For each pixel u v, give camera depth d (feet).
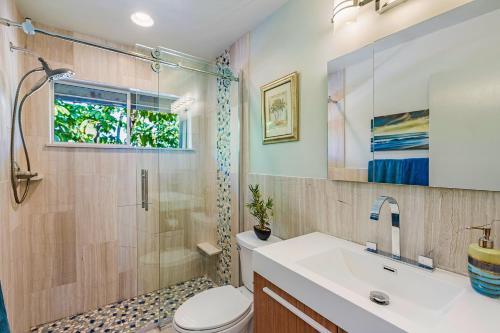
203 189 7.43
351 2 3.85
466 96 2.76
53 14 5.53
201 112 7.23
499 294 2.33
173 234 7.04
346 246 3.83
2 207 3.95
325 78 4.41
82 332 5.82
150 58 6.26
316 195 4.59
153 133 7.05
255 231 5.37
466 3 2.75
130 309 6.71
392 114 3.44
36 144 5.91
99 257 6.75
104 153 6.77
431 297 2.79
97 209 6.70
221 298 4.95
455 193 2.89
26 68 5.74
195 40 6.75
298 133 4.97
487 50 2.61
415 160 3.20
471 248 2.55
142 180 7.16
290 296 3.05
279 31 5.37
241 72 6.60
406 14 3.28
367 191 3.79
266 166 5.84
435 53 3.00
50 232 6.12
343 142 4.09
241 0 5.08
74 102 6.70
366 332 2.19
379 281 3.30
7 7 4.52
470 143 2.74
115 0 5.05
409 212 3.31
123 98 7.38
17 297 4.91
